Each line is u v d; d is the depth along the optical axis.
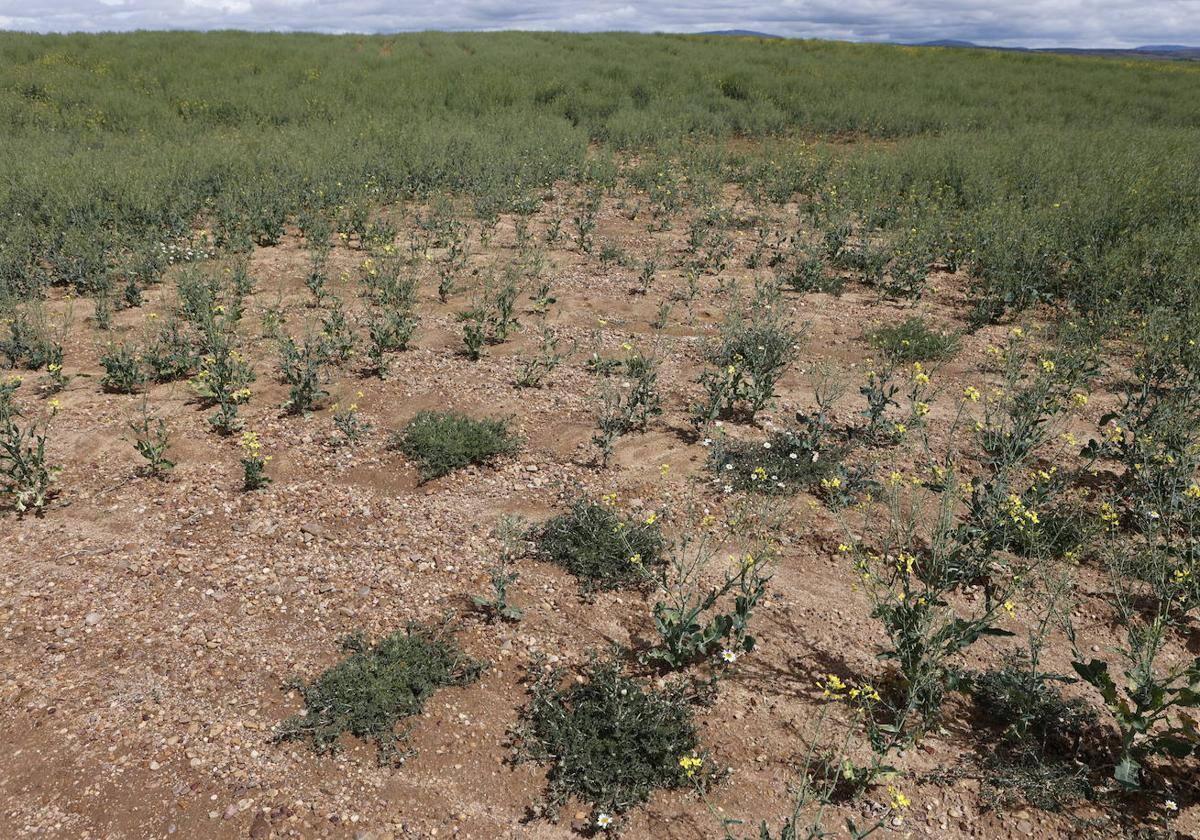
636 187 13.87
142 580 4.14
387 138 14.98
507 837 2.93
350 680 3.46
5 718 3.30
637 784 3.11
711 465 5.29
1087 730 3.34
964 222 10.52
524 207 11.84
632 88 22.11
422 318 7.91
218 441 5.52
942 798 3.09
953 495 4.42
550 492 5.08
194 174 11.90
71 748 3.17
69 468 5.13
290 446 5.49
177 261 9.23
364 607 4.02
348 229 10.71
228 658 3.66
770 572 4.36
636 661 3.74
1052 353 6.82
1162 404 5.53
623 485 5.14
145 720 3.31
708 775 3.17
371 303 8.25
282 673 3.60
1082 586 4.23
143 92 18.91
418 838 2.91
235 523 4.65
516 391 6.38
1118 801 3.08
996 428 5.64
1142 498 4.70
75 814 2.91
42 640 3.71
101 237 9.40
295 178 12.02
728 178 14.79
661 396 6.33
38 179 10.88
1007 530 4.18
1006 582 4.25
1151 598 4.12
